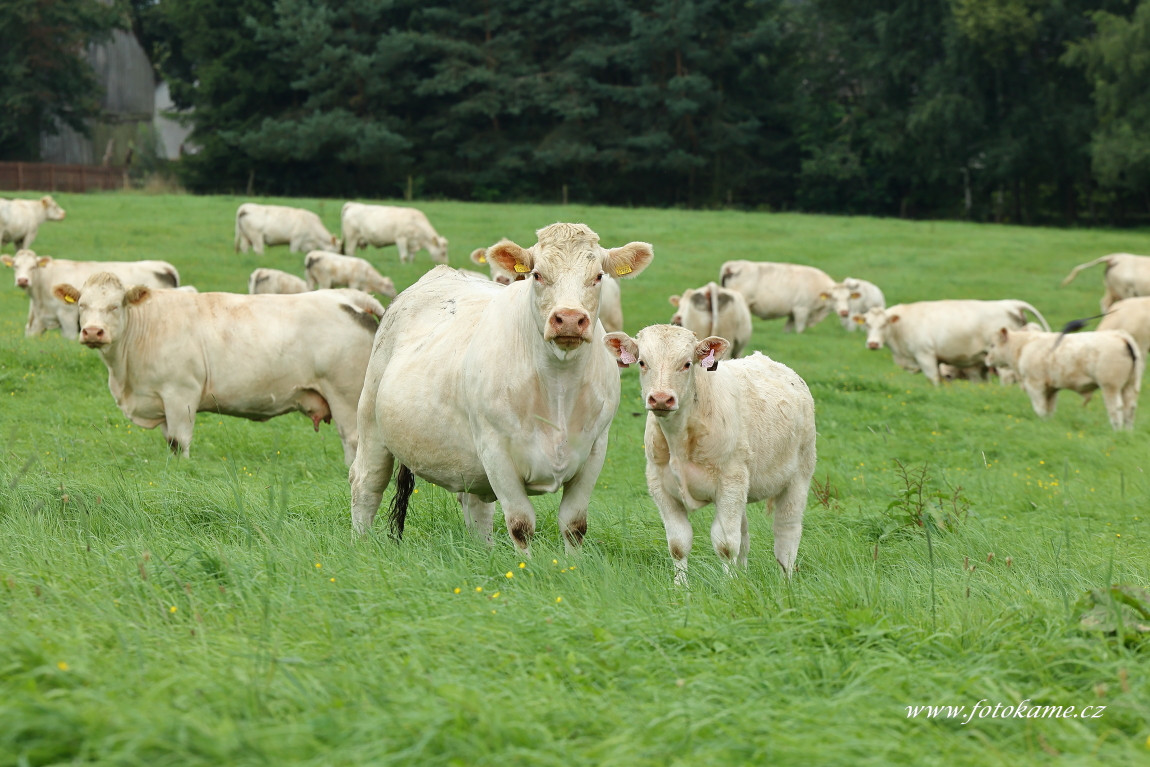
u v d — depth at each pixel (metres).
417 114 64.44
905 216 66.56
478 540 8.16
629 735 4.08
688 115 62.06
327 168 62.75
